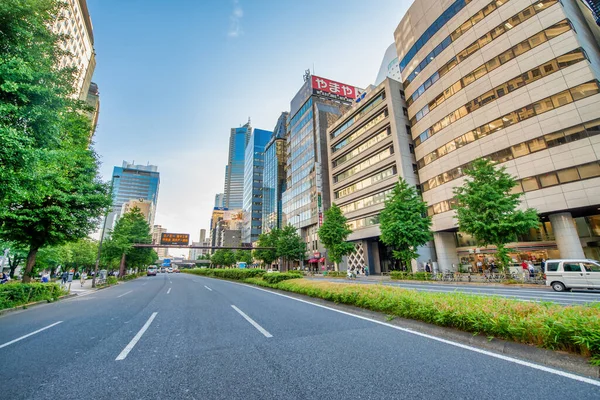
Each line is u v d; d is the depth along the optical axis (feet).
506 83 79.00
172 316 26.27
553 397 8.91
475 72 87.86
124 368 12.50
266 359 13.28
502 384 9.95
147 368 12.45
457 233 100.17
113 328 21.43
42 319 26.84
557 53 69.46
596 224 72.95
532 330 13.20
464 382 10.18
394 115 116.57
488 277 63.26
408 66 120.06
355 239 134.51
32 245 46.26
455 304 17.80
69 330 20.99
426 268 90.48
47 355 14.65
